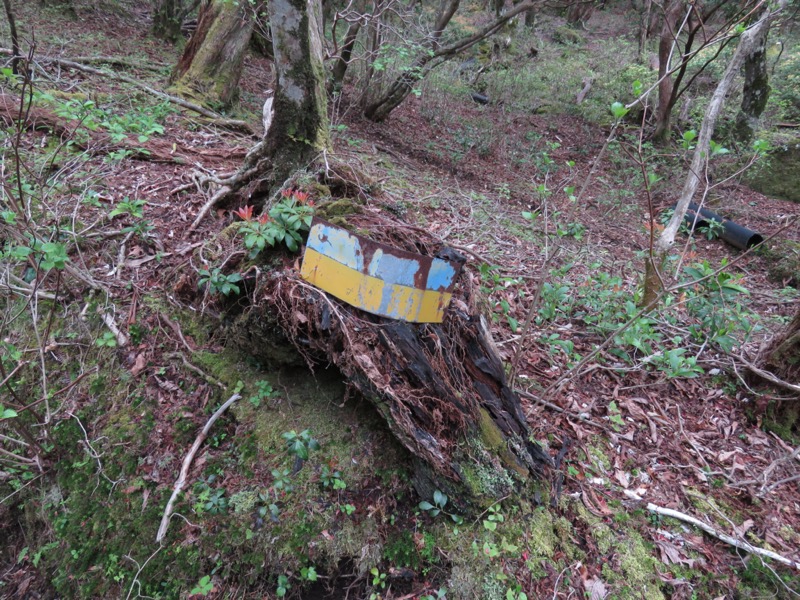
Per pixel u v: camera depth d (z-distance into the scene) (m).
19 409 2.51
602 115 11.62
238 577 2.16
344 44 7.43
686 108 10.60
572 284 4.29
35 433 2.61
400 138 8.61
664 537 2.39
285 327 2.28
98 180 3.60
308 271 2.24
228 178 3.69
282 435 2.37
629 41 15.72
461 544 2.17
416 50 7.24
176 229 3.43
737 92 10.87
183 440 2.49
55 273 3.01
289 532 2.19
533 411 2.87
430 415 2.15
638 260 5.22
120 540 2.30
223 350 2.76
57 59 5.42
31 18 7.54
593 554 2.28
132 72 6.58
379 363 2.12
